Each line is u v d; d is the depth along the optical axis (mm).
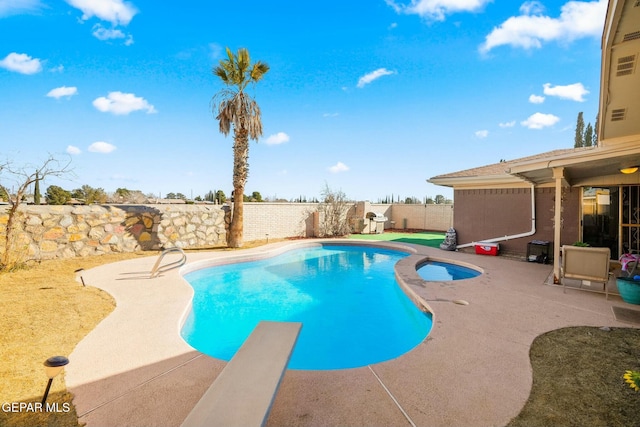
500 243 12789
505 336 4762
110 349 4340
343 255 14828
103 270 9492
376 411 2986
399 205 25406
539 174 9555
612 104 4953
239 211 14695
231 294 8805
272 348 3453
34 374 3646
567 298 6715
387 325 6754
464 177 13398
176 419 2867
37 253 10258
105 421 2838
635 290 6109
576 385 3438
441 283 8039
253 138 14734
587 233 10836
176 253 12719
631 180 9742
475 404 3096
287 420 2852
